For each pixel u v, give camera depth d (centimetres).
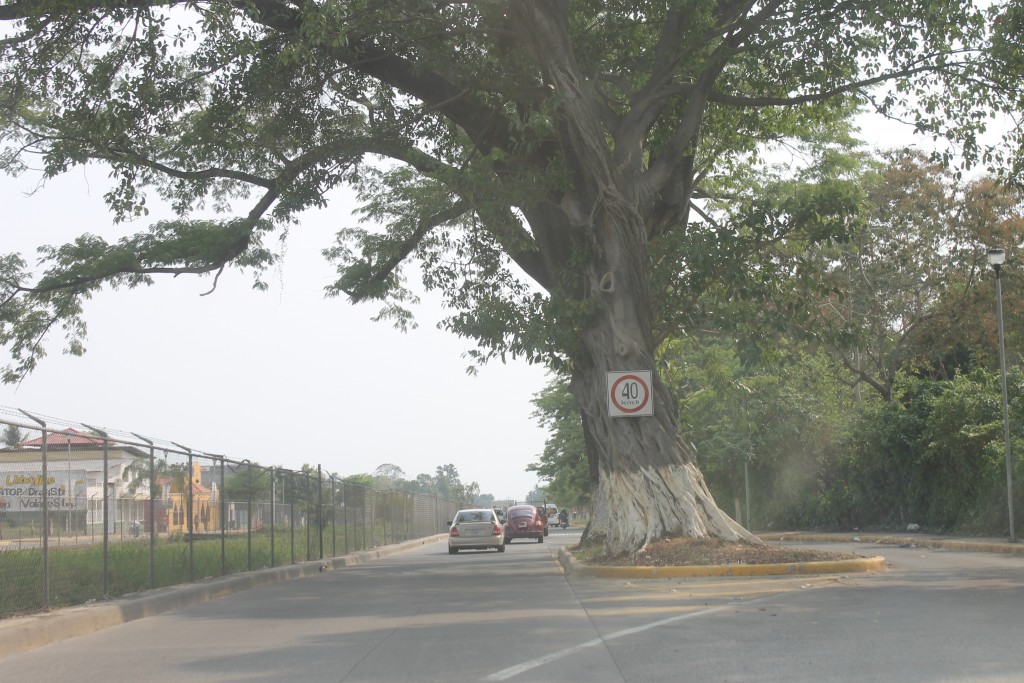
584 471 7181
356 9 1916
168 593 1546
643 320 2062
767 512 4688
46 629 1138
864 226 2094
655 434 2002
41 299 2470
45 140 2222
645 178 2100
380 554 3522
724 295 2209
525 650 950
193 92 2144
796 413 4309
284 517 2578
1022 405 2967
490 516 3691
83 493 1413
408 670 859
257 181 2484
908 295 4038
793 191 2820
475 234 2305
